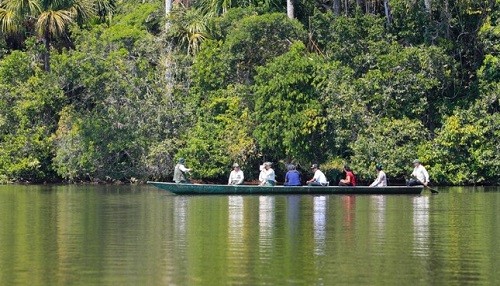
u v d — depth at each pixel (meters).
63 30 166.75
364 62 153.88
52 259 62.97
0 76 163.38
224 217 89.06
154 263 61.38
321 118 146.25
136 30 165.88
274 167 153.75
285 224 82.69
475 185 152.12
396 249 67.69
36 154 158.00
